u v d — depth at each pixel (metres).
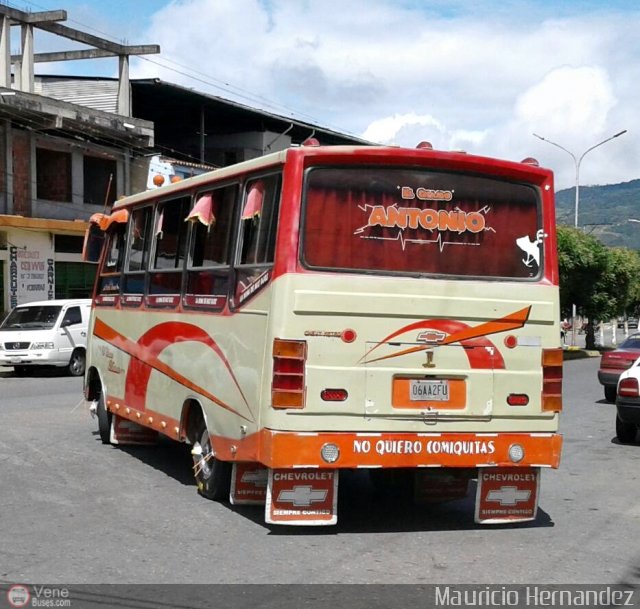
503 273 7.66
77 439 12.20
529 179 7.80
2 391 18.95
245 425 7.48
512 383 7.54
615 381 19.20
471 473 8.38
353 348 7.13
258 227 7.58
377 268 7.30
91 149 31.36
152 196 10.02
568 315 47.06
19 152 29.31
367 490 9.55
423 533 7.57
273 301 7.09
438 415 7.30
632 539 7.55
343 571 6.37
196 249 8.80
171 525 7.64
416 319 7.30
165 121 40.47
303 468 7.09
